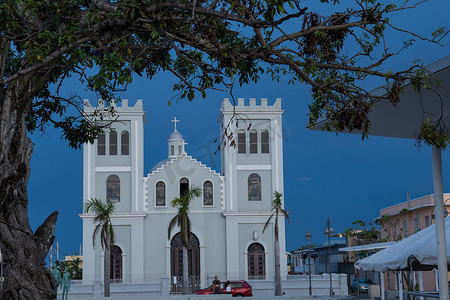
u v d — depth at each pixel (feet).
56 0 31.63
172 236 190.19
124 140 193.16
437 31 30.63
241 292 142.92
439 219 43.73
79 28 30.09
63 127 43.65
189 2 28.84
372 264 55.31
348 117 31.17
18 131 32.76
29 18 32.30
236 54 31.55
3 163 31.71
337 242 245.45
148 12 28.99
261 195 194.49
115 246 186.80
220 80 34.68
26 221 32.89
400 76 31.30
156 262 188.65
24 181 33.24
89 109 181.06
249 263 189.37
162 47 33.68
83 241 184.75
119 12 29.01
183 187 193.47
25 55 31.48
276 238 163.43
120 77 30.19
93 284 169.68
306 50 31.14
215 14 28.68
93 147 191.21
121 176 191.72
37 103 42.47
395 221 194.70
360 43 32.30
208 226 191.42
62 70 34.17
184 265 157.07
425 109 43.09
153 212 191.21
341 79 31.17
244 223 190.90
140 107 193.36
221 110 195.52
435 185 44.29
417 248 46.29
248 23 28.58
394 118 46.47
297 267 299.38
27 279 31.60
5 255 31.99
